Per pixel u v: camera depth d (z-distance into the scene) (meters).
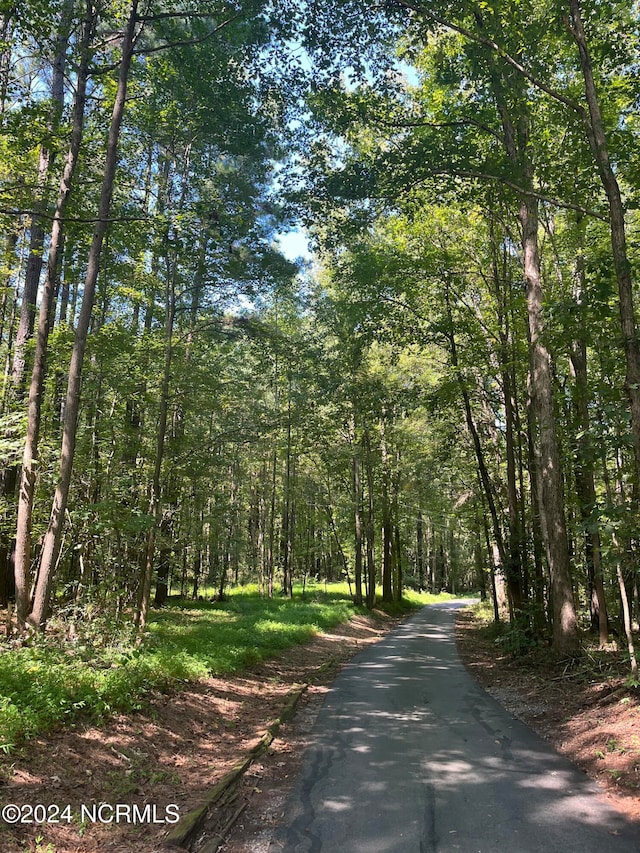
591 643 12.04
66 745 4.99
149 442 15.76
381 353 24.19
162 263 15.44
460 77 11.06
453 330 16.42
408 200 12.66
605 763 5.41
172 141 14.34
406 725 7.41
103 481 12.02
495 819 4.32
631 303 7.38
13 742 4.48
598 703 7.39
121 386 12.97
